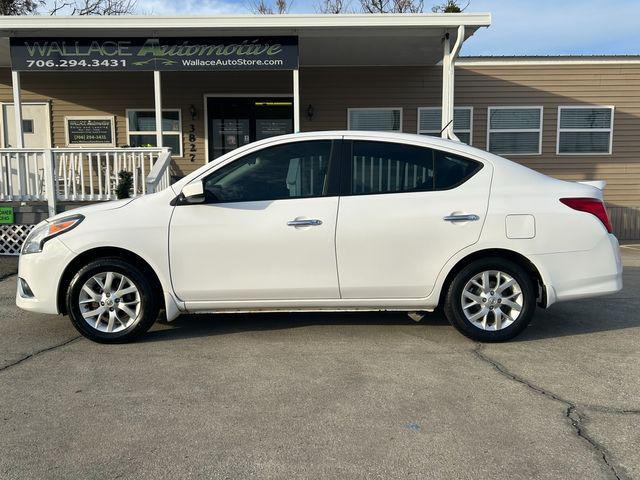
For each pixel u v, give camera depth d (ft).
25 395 12.13
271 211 15.24
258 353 14.85
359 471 9.18
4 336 16.33
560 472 9.14
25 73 40.11
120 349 15.16
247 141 41.47
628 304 20.57
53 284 15.21
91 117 40.60
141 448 9.91
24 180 29.78
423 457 9.59
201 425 10.76
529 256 15.16
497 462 9.43
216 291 15.33
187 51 31.48
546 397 12.03
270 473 9.13
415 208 15.20
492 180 15.47
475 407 11.53
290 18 29.68
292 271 15.26
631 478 8.98
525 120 41.93
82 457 9.60
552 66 41.60
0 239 29.63
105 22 29.55
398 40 33.40
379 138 15.65
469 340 15.97
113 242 15.01
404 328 17.19
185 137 41.11
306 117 41.34
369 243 15.16
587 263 15.31
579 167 42.39
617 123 42.19
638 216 42.86
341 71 41.06
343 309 15.79
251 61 31.63
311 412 11.31
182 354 14.76
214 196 15.42
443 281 15.35
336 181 15.47
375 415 11.16
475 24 29.81
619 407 11.55
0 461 9.45
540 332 16.83
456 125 41.78
